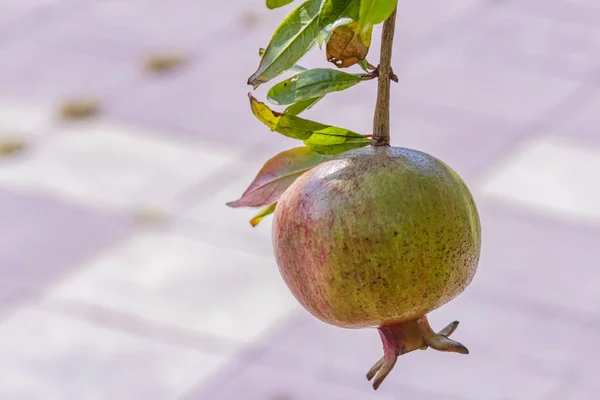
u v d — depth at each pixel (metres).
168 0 12.67
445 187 1.72
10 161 9.48
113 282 7.83
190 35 11.82
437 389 6.72
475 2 12.18
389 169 1.71
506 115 9.88
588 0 12.11
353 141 1.87
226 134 9.84
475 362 6.91
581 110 9.89
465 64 10.81
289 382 6.82
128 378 6.92
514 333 7.13
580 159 9.08
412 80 10.56
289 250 1.76
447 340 1.77
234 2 12.58
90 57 11.41
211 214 8.62
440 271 1.71
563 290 7.53
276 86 1.76
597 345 6.98
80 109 10.30
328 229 1.69
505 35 11.38
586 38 11.24
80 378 6.95
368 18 1.39
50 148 9.66
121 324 7.39
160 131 9.91
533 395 6.61
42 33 12.02
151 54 11.41
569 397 6.56
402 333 1.76
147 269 7.96
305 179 1.76
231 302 7.57
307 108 1.91
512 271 7.75
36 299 7.69
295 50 1.67
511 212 8.42
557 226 8.23
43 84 10.89
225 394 6.75
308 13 1.67
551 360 6.88
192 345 7.19
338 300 1.72
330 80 1.75
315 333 7.26
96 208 8.75
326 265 1.70
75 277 7.92
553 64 10.74
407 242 1.68
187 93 10.59
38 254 8.22
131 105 10.40
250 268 7.91
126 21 12.19
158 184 9.07
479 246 1.81
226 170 9.25
